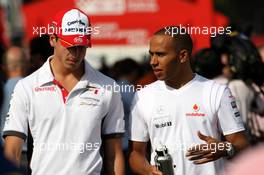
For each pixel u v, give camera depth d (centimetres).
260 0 6994
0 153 546
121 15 2462
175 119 1127
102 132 1153
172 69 1125
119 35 2475
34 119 1116
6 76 1733
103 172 1173
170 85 1139
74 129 1111
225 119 1130
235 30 1599
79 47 1097
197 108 1123
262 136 1488
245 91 1492
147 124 1151
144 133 1166
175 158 1123
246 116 1494
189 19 2425
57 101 1111
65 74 1120
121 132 1155
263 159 488
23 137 1118
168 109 1130
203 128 1126
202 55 1520
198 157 1102
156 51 1130
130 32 2467
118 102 1147
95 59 2511
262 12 6494
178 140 1123
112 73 1977
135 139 1169
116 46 2481
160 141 1138
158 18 2448
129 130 1175
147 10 2455
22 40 2939
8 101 1453
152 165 1149
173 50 1123
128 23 2467
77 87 1110
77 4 2461
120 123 1153
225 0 7025
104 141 1155
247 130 1492
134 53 2483
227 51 1560
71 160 1107
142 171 1154
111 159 1153
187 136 1123
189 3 2425
